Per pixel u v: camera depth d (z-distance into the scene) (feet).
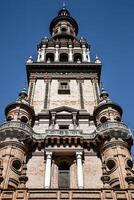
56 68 184.65
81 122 151.23
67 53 204.64
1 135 135.03
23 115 147.84
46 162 129.49
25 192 100.99
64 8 276.82
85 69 184.55
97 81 178.19
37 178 124.16
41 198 100.01
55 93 168.76
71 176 126.41
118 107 152.35
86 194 101.09
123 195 100.94
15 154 128.67
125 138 135.95
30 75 180.45
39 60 195.52
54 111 154.40
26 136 135.23
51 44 211.61
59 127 148.56
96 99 164.86
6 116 151.33
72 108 156.15
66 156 133.59
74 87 173.58
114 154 129.08
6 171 121.70
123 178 119.65
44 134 140.67
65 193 101.30
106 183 110.11
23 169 114.73
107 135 135.13
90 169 128.16
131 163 129.18
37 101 163.53
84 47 209.67
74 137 137.80
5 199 99.09
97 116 150.71
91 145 138.00
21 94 161.89
